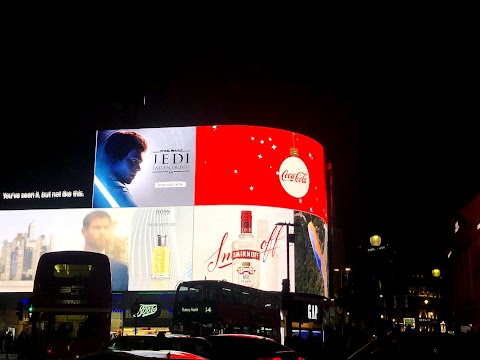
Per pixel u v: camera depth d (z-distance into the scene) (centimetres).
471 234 7962
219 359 1416
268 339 1573
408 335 1627
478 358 1622
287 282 2820
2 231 5972
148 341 1362
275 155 5866
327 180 7250
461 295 8806
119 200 5844
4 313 5756
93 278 2325
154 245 5641
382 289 5900
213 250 5528
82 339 2247
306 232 5806
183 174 5791
